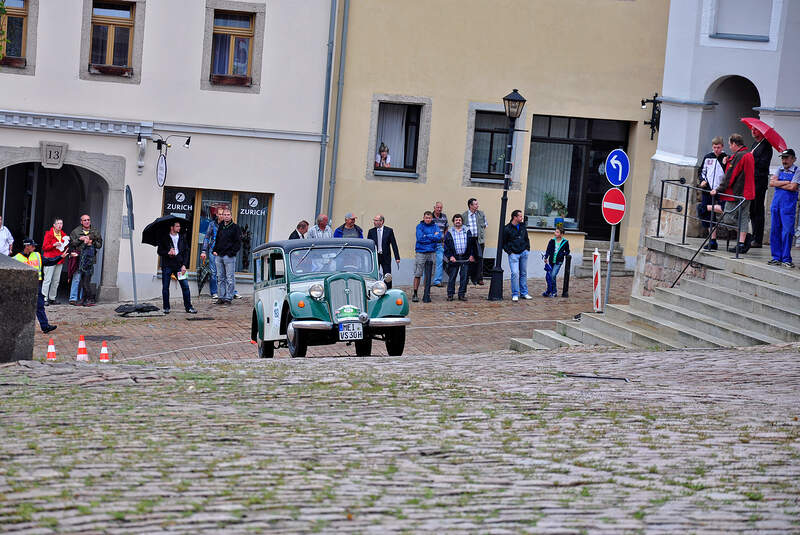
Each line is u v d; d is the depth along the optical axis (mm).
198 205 31547
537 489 7938
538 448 9422
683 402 12117
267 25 31109
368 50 31969
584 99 33312
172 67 30859
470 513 7188
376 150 32719
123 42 30750
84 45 30375
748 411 11570
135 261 31172
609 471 8586
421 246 29141
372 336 19203
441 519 7008
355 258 19219
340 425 10250
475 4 32438
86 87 30500
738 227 20859
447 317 26766
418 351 22328
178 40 30812
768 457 9188
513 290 29672
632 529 6844
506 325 25734
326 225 28641
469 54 32594
